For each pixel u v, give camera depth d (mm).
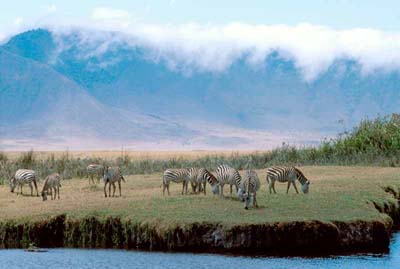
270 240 44812
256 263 42562
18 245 47156
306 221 45562
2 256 44344
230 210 48625
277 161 84500
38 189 62875
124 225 46656
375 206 53719
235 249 44594
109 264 42281
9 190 62094
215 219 45781
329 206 50688
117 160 88688
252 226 44812
